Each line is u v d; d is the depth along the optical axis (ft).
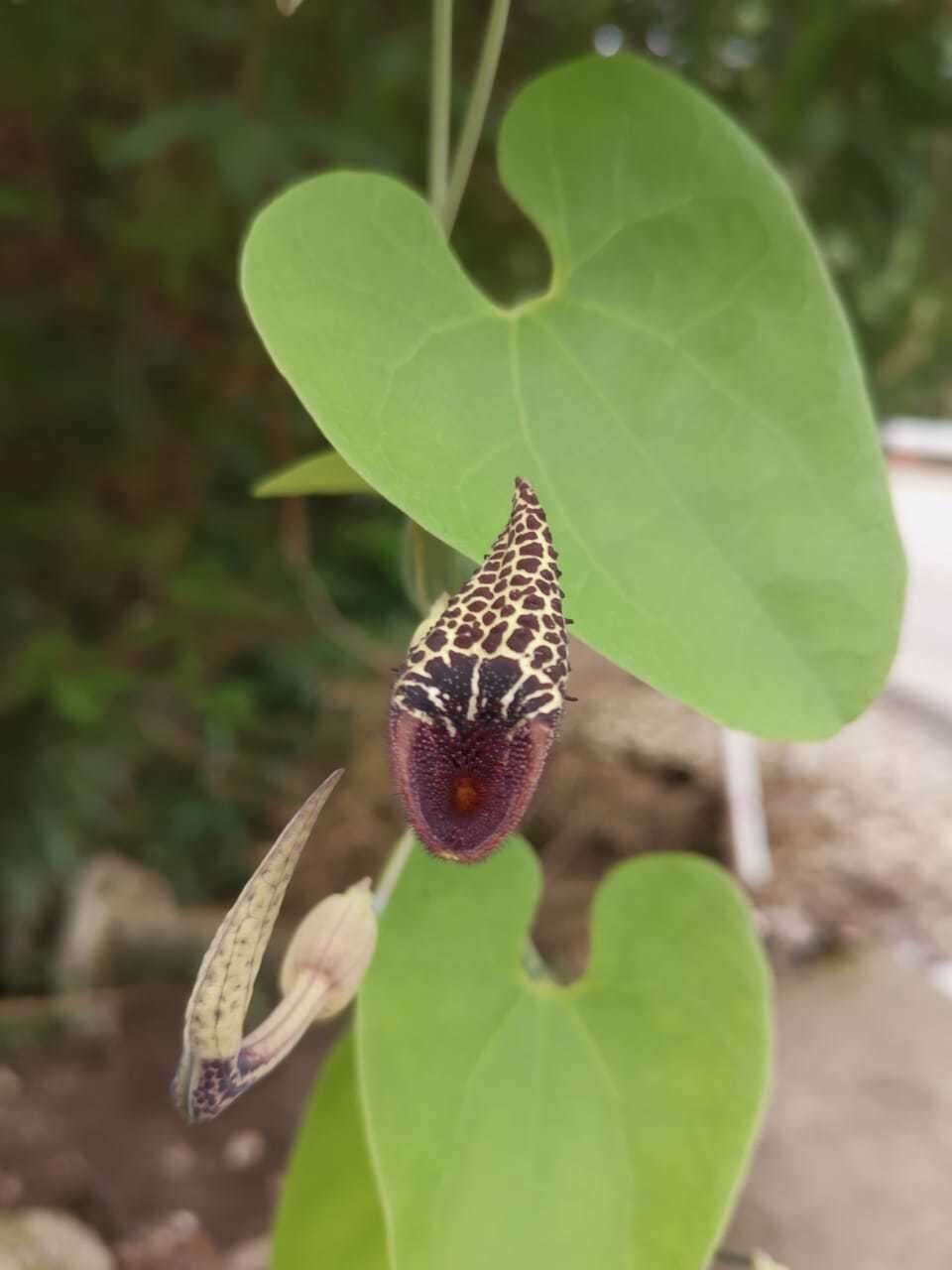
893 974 1.52
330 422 0.38
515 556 0.32
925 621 2.39
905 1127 1.22
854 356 0.48
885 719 2.41
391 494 0.38
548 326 0.47
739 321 0.48
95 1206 1.04
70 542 1.62
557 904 1.59
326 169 1.22
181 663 1.66
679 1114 0.50
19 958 1.52
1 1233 0.96
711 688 0.42
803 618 0.45
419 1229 0.46
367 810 1.71
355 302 0.42
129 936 1.47
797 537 0.46
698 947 0.53
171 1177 1.09
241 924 0.33
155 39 1.23
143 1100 1.20
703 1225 0.48
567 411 0.46
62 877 1.60
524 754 0.30
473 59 1.26
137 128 1.06
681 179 0.50
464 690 0.31
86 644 1.63
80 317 1.51
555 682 0.31
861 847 1.85
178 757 1.81
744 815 1.83
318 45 1.21
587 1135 0.50
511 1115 0.50
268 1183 1.09
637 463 0.46
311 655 1.80
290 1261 0.54
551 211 0.51
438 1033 0.50
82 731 1.58
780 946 1.60
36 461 1.61
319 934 0.39
